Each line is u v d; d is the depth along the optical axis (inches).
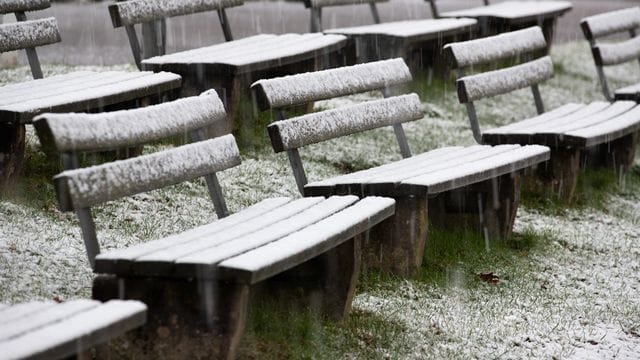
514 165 480.7
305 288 377.4
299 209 383.9
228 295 311.1
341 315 374.9
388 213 390.6
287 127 418.9
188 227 464.1
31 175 481.7
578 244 526.3
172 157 354.6
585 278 476.7
